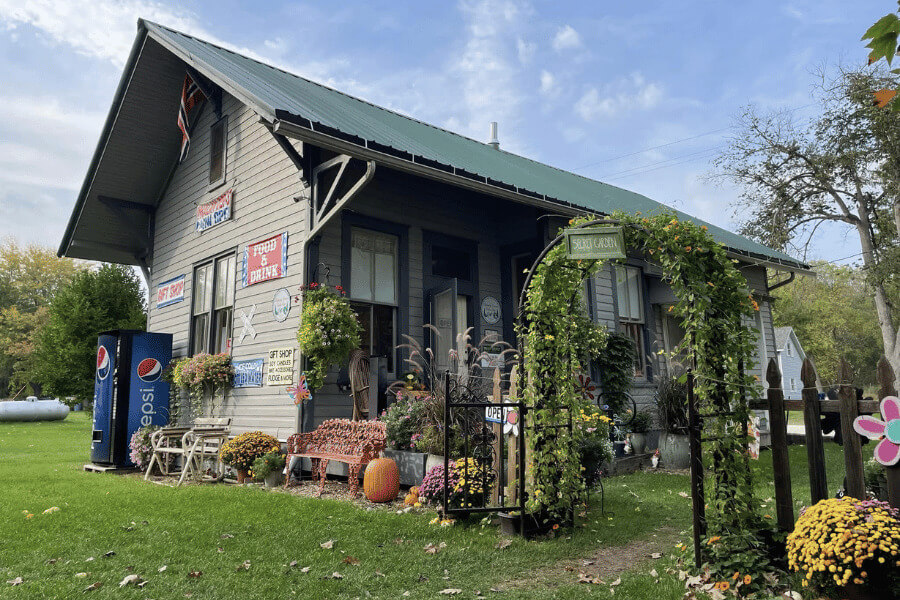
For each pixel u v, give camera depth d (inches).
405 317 383.9
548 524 215.6
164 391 445.4
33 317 1588.3
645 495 286.8
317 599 150.9
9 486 324.8
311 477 328.5
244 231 404.8
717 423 172.6
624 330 461.4
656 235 187.3
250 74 393.1
